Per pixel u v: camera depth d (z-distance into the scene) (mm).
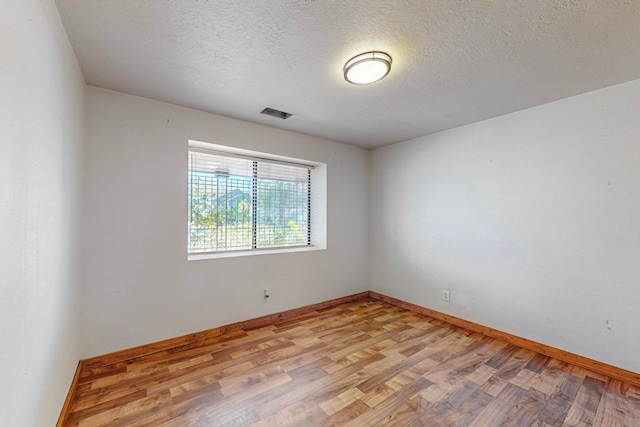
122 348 2256
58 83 1409
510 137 2689
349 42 1612
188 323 2578
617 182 2098
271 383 1961
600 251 2168
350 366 2199
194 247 2855
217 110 2650
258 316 3037
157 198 2426
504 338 2691
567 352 2309
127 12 1367
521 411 1702
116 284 2236
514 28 1484
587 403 1776
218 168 3018
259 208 3354
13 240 910
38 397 1154
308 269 3490
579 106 2271
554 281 2396
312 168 3871
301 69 1912
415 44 1626
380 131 3295
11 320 899
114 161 2236
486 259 2854
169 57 1770
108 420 1585
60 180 1472
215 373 2074
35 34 1084
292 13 1371
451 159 3182
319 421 1605
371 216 4180
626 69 1887
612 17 1392
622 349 2053
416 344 2596
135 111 2328
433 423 1600
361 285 4105
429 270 3385
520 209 2611
